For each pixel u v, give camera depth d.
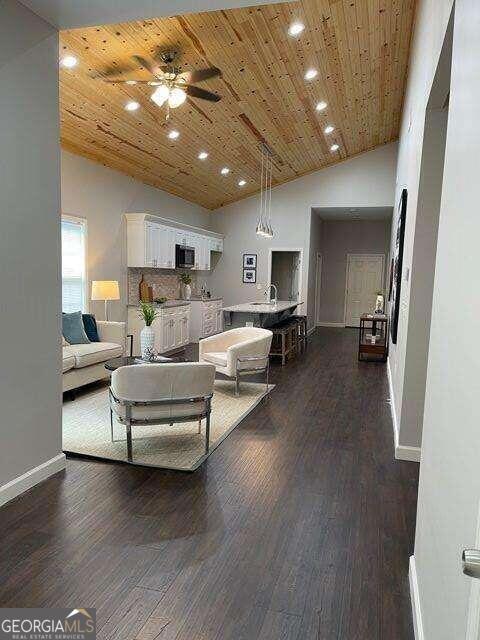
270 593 2.00
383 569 2.19
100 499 2.77
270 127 6.80
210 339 5.57
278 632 1.79
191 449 3.58
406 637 1.78
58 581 2.04
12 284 2.67
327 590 2.03
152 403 3.25
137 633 1.76
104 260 6.55
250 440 3.83
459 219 1.47
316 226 11.08
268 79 5.37
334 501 2.83
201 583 2.05
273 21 4.31
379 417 4.54
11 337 2.69
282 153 8.06
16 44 2.60
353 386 5.78
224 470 3.23
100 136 5.66
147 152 6.50
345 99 6.50
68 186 5.74
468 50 1.43
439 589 1.46
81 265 6.12
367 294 12.45
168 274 8.63
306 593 2.01
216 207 10.44
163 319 7.29
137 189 7.36
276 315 8.05
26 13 2.65
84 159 6.01
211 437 3.85
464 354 1.27
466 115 1.43
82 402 4.78
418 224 3.39
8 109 2.58
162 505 2.72
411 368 3.48
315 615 1.88
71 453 3.44
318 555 2.28
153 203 7.91
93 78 4.44
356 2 4.33
